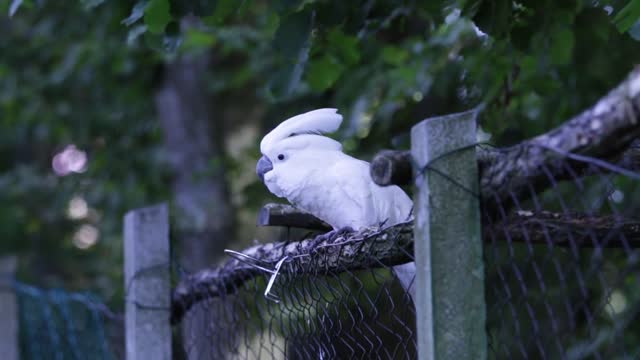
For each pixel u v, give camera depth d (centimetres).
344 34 720
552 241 432
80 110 1677
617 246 450
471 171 400
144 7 612
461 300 397
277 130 635
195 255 1498
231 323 741
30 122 1731
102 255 1681
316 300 544
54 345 1005
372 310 546
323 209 632
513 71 802
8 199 1767
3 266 1092
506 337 716
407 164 409
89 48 1439
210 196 1538
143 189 1617
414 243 416
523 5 676
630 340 790
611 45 749
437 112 1014
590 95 866
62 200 1681
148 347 788
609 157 365
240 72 1520
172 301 806
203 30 1198
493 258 413
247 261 638
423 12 769
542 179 383
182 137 1600
